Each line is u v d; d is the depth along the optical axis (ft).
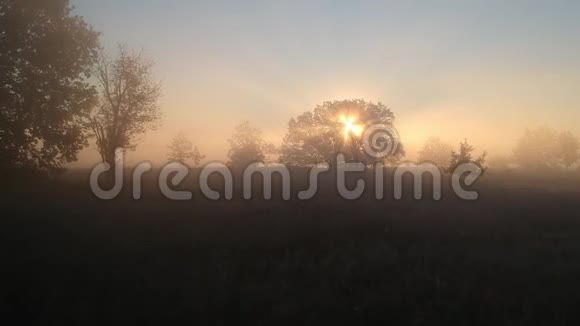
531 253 34.14
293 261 30.83
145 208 56.85
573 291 24.63
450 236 41.14
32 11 86.89
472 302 22.90
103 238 36.50
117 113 108.47
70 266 27.73
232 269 28.53
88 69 96.78
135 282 25.14
